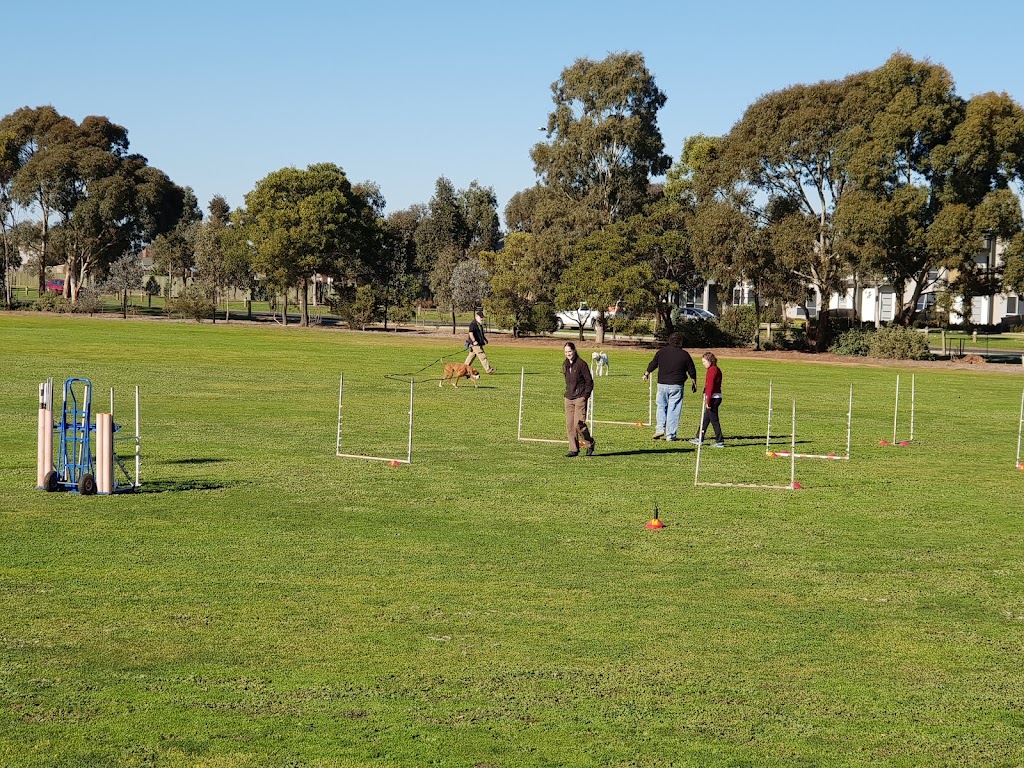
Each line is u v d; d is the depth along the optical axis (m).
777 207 60.75
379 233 81.06
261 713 7.48
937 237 52.81
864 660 8.91
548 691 8.03
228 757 6.79
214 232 83.94
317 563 11.46
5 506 13.87
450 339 63.34
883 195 55.16
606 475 17.47
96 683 7.94
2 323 62.94
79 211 87.69
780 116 59.34
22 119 93.56
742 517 14.45
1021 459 20.36
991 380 42.41
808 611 10.24
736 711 7.76
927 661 8.92
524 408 27.03
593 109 72.81
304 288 76.75
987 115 52.62
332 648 8.81
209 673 8.19
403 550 12.14
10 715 7.35
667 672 8.49
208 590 10.34
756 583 11.19
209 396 27.62
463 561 11.73
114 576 10.74
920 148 56.19
